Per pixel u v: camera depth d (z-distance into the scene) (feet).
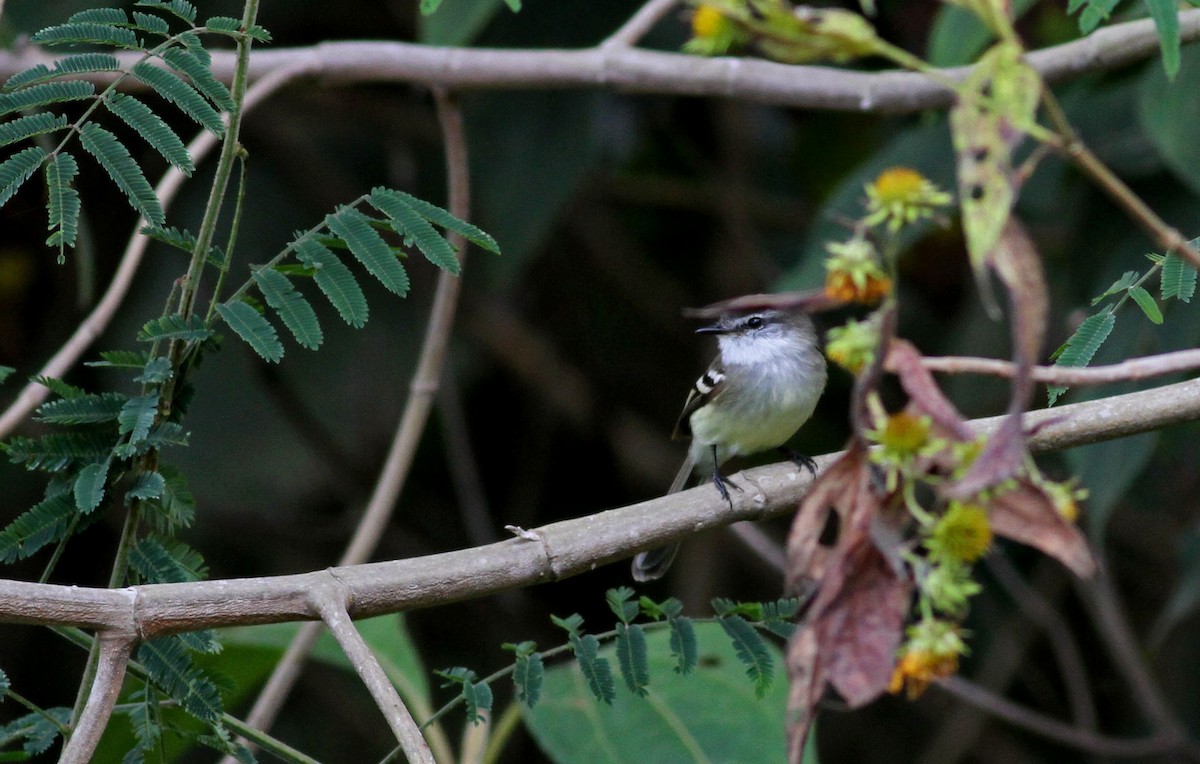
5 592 18.58
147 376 20.77
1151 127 32.83
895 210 13.61
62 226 19.60
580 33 46.44
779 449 37.99
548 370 55.31
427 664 53.62
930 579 13.73
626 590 22.94
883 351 13.74
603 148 50.34
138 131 20.26
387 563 21.09
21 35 37.04
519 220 44.50
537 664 21.91
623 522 22.81
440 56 36.58
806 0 44.55
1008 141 12.79
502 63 36.32
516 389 57.26
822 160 53.31
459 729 52.16
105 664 19.02
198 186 49.44
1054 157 38.96
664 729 29.14
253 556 52.80
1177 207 37.73
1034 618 50.16
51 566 21.45
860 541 14.28
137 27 20.76
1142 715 52.44
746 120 55.21
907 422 13.91
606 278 55.93
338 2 49.90
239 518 51.70
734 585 55.21
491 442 57.21
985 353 44.96
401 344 50.85
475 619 54.44
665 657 30.53
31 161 19.94
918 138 39.81
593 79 36.94
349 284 21.04
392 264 21.03
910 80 35.35
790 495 24.31
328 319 49.90
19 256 46.91
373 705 52.80
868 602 14.24
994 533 14.39
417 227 21.44
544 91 45.21
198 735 22.89
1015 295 12.91
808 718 14.11
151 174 47.21
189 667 21.21
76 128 20.25
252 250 48.80
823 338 39.55
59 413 20.94
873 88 35.63
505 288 44.93
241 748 22.13
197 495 48.85
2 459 47.21
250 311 20.65
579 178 44.60
